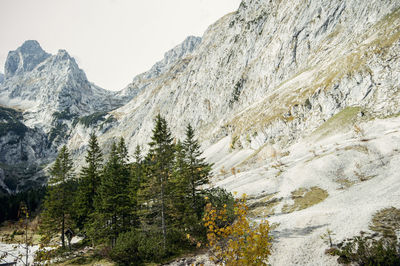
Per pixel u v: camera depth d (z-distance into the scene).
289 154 86.25
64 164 46.91
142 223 33.28
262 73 194.50
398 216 20.69
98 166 49.00
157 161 33.09
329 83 102.75
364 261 16.06
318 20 165.75
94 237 35.97
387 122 64.19
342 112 87.88
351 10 145.75
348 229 21.38
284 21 198.38
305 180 44.53
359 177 37.59
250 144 133.00
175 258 26.44
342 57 115.06
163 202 31.00
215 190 41.34
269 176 57.91
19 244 10.58
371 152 44.12
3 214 74.88
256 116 147.50
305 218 27.34
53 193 43.34
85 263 30.14
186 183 37.50
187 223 31.64
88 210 45.09
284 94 141.50
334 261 17.72
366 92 84.50
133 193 41.28
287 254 20.78
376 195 28.42
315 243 21.02
